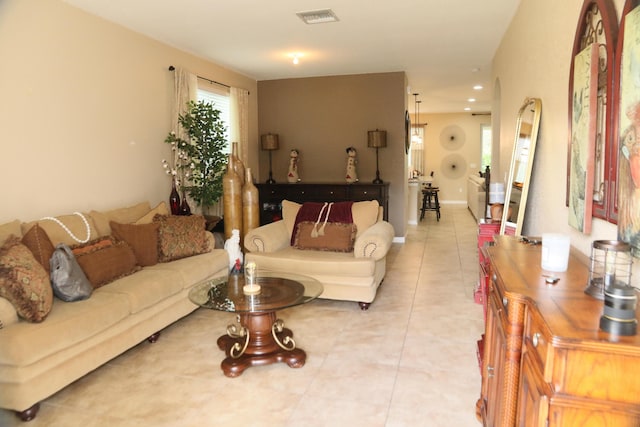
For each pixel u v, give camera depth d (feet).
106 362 9.00
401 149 21.88
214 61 18.70
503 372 5.03
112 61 13.12
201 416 7.48
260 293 9.46
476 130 40.32
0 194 9.93
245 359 9.10
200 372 9.02
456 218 31.63
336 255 13.20
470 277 15.79
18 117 10.28
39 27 10.73
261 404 7.82
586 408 3.43
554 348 3.48
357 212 14.35
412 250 20.59
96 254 10.11
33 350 7.19
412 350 9.86
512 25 13.32
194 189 15.72
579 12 6.89
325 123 22.63
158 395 8.16
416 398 7.91
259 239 13.67
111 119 13.14
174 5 11.85
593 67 5.88
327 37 15.16
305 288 9.84
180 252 12.39
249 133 22.56
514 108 13.05
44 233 9.43
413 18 13.24
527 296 4.46
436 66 20.27
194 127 15.46
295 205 15.37
